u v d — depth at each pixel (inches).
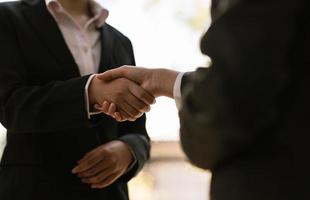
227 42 31.9
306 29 32.3
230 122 32.1
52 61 58.2
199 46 34.8
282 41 31.0
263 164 33.0
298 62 32.5
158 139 111.4
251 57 31.1
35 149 56.6
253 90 31.3
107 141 61.1
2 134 74.6
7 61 57.1
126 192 63.0
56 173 56.5
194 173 112.6
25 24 59.0
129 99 54.5
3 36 58.0
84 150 58.2
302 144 32.1
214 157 34.7
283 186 32.1
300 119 32.3
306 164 31.9
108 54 62.4
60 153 57.2
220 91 32.0
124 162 60.1
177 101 45.6
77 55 60.1
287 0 31.3
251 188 32.9
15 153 56.9
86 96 54.9
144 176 111.7
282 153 32.5
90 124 55.8
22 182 55.6
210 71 33.3
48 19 59.7
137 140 63.4
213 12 37.0
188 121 35.2
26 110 55.2
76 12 64.3
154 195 111.8
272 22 31.0
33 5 60.9
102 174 57.8
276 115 32.4
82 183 57.5
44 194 55.4
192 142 35.7
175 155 112.2
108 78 55.5
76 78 56.2
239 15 32.0
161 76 51.3
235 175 34.0
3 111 57.0
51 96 54.8
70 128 56.4
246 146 33.4
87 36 62.5
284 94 32.7
